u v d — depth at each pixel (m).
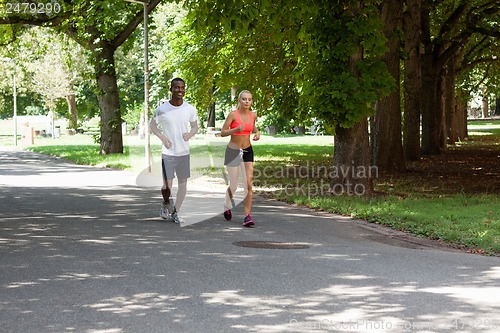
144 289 9.59
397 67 32.25
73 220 16.47
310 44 22.38
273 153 48.53
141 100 83.12
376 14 22.02
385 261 11.83
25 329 7.71
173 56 38.97
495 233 14.64
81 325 7.88
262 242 13.61
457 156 44.62
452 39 45.06
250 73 35.91
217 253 12.32
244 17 20.56
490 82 65.38
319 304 8.86
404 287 9.85
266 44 33.81
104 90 46.81
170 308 8.62
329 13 21.91
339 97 21.58
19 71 79.69
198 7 20.67
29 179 28.38
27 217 16.97
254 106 37.66
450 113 58.53
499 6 43.00
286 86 36.66
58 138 81.62
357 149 22.66
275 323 7.99
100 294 9.30
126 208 18.89
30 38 57.28
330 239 14.22
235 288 9.69
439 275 10.73
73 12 43.44
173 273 10.63
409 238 14.66
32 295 9.23
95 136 48.22
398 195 22.75
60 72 81.94
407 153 40.56
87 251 12.42
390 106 33.03
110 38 45.34
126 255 12.05
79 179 28.45
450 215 17.12
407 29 38.47
